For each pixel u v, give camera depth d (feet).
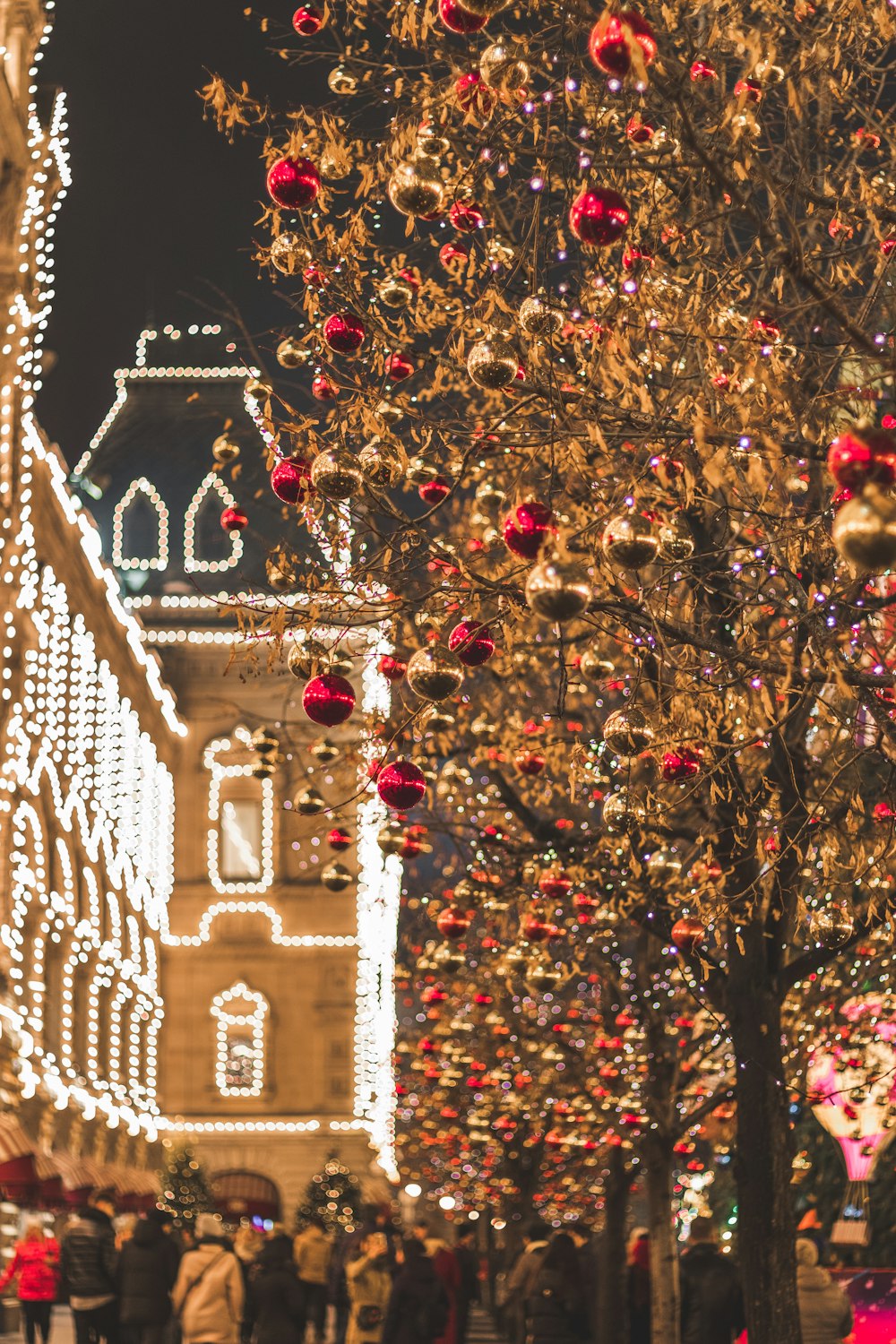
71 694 174.50
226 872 256.52
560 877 39.96
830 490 34.76
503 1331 142.61
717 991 42.27
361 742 39.96
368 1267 79.20
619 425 30.86
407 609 29.45
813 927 31.53
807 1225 61.62
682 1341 64.69
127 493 260.01
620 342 27.32
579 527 25.89
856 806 31.45
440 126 27.84
